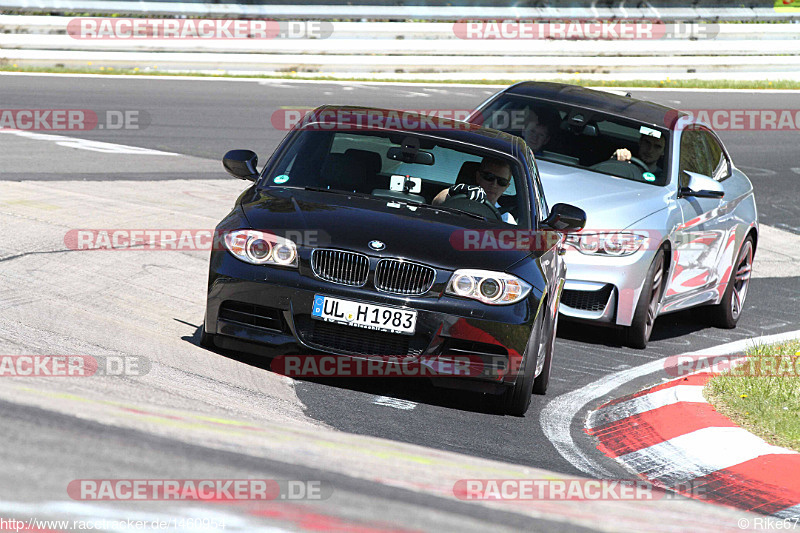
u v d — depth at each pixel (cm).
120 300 2430
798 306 3684
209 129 5441
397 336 1967
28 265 2580
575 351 2755
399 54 7981
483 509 1270
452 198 2264
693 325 3328
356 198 2219
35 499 1036
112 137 5028
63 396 1485
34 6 7100
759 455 1908
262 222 2052
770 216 5034
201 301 2577
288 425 1664
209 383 1869
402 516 1164
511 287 2009
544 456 1830
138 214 3456
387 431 1794
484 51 8238
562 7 8512
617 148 3128
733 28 9081
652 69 8825
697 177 3062
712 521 1455
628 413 2200
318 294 1967
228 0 7556
